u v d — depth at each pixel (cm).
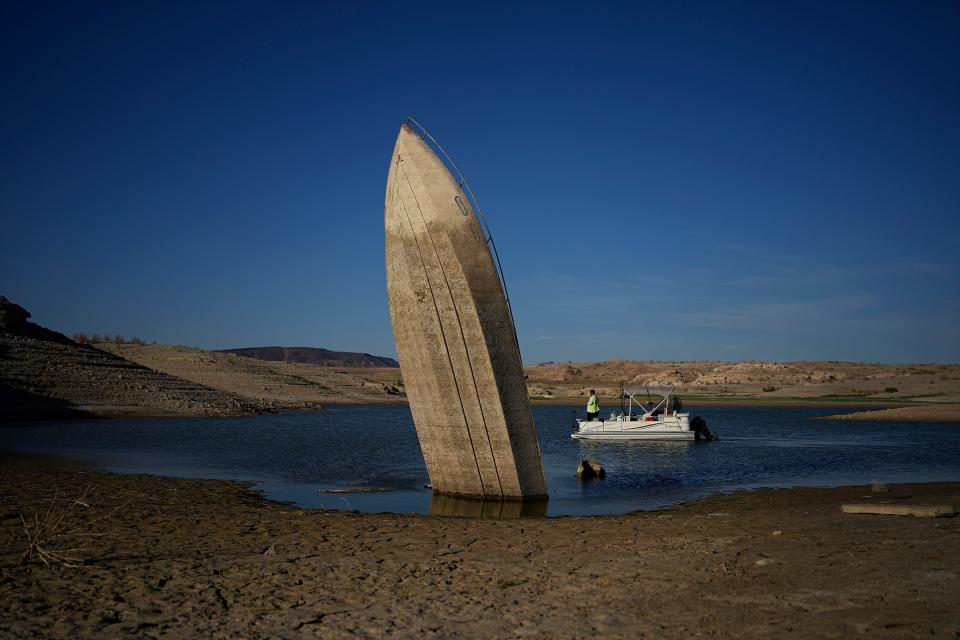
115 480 1894
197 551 1046
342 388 7938
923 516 1215
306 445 3108
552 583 852
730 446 3250
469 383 1698
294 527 1270
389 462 2528
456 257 1645
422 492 1864
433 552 1044
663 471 2336
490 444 1714
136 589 829
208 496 1692
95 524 1272
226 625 704
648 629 675
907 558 896
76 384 4894
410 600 788
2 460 2316
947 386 8262
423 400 1791
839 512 1315
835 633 639
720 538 1091
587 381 11231
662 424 3572
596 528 1243
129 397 4900
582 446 3297
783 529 1138
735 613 710
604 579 863
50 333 6250
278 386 7275
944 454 2841
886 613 687
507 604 769
